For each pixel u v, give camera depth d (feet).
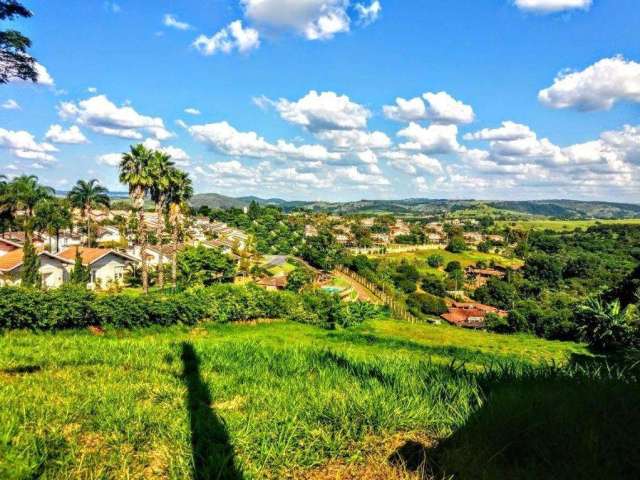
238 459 11.82
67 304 68.54
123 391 18.51
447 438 13.05
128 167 121.60
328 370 23.21
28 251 116.06
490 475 10.51
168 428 14.05
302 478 11.41
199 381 21.39
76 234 254.06
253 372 24.32
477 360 61.16
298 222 548.72
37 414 15.05
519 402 14.05
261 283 208.85
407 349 72.95
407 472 11.48
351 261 313.12
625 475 10.07
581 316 90.07
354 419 14.51
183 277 164.55
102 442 13.12
